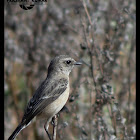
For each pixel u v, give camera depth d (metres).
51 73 10.51
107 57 10.98
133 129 10.73
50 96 10.05
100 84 10.98
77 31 11.94
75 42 13.08
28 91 13.88
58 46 12.87
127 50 13.86
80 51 12.80
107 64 11.32
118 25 12.09
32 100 10.00
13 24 13.53
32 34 13.55
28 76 13.68
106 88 10.25
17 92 14.46
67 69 10.62
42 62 13.25
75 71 13.34
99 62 10.89
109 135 10.22
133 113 12.58
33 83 13.52
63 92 10.22
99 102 10.46
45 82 10.33
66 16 13.14
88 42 11.21
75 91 10.70
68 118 12.02
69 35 13.21
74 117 11.17
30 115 9.73
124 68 13.59
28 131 13.42
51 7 13.23
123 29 12.69
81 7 11.76
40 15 13.45
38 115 10.27
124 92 13.06
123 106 12.73
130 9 12.47
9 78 14.25
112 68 12.41
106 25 13.04
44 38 13.19
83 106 12.23
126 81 13.19
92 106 11.02
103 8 12.82
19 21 13.60
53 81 10.27
